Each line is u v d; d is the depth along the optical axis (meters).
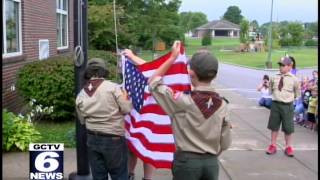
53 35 15.67
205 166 3.84
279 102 8.30
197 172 3.83
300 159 8.12
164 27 56.59
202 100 3.79
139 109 5.82
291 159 8.12
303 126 11.48
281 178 7.01
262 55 78.19
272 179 6.95
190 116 3.79
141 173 7.04
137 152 5.88
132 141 5.90
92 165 5.47
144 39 57.41
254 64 52.22
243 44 100.75
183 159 3.85
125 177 5.48
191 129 3.81
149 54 56.59
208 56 3.86
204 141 3.82
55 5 15.90
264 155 8.38
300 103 11.73
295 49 99.62
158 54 52.25
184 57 5.12
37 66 10.59
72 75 10.59
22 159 7.68
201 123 3.78
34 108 10.66
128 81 5.88
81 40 6.21
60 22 17.23
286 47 106.94
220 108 3.83
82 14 6.22
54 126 10.58
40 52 13.72
